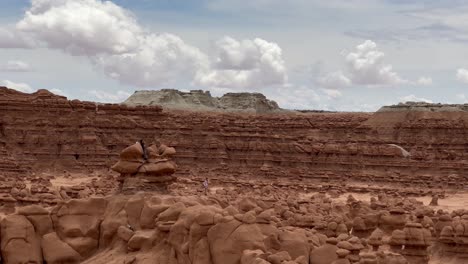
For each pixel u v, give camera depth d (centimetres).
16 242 3369
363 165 12875
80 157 12769
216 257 2995
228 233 3000
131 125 13662
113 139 13300
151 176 3669
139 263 3200
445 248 4553
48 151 12669
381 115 15338
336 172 12862
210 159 13450
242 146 13625
